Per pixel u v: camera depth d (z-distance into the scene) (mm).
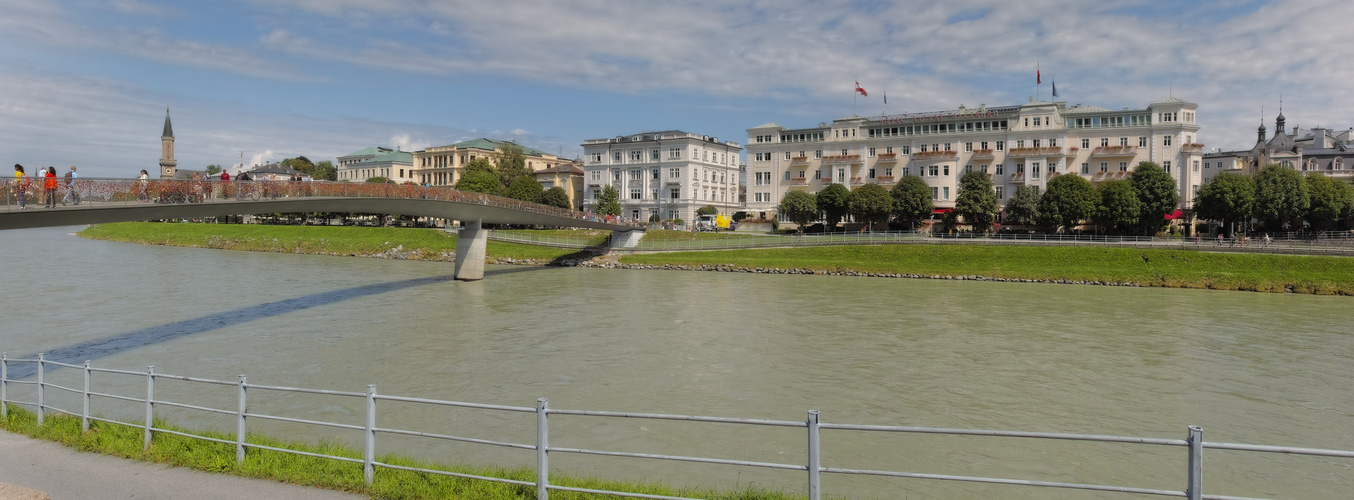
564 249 100500
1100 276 73438
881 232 105812
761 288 68812
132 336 41500
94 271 74125
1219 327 47312
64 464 15055
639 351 39156
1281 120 150875
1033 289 68562
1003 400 30328
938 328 46562
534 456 22594
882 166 125750
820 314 52281
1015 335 44219
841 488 20641
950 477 11219
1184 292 66250
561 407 28625
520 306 55469
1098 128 110000
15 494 10844
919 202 108812
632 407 28719
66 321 45625
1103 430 26719
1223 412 29000
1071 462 23219
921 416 28062
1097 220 95188
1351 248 70938
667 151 143500
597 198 153625
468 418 26781
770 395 30797
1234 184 91000
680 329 45875
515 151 157125
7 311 48906
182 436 16453
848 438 25156
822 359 37469
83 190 31703
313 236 113750
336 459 14680
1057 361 37312
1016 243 83250
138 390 29906
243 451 14977
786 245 92500
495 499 13008
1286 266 70125
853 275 81812
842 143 128625
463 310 53062
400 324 46719
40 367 18500
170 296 57125
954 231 109562
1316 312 54062
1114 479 21891
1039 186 112625
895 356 38250
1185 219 104125
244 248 113250
